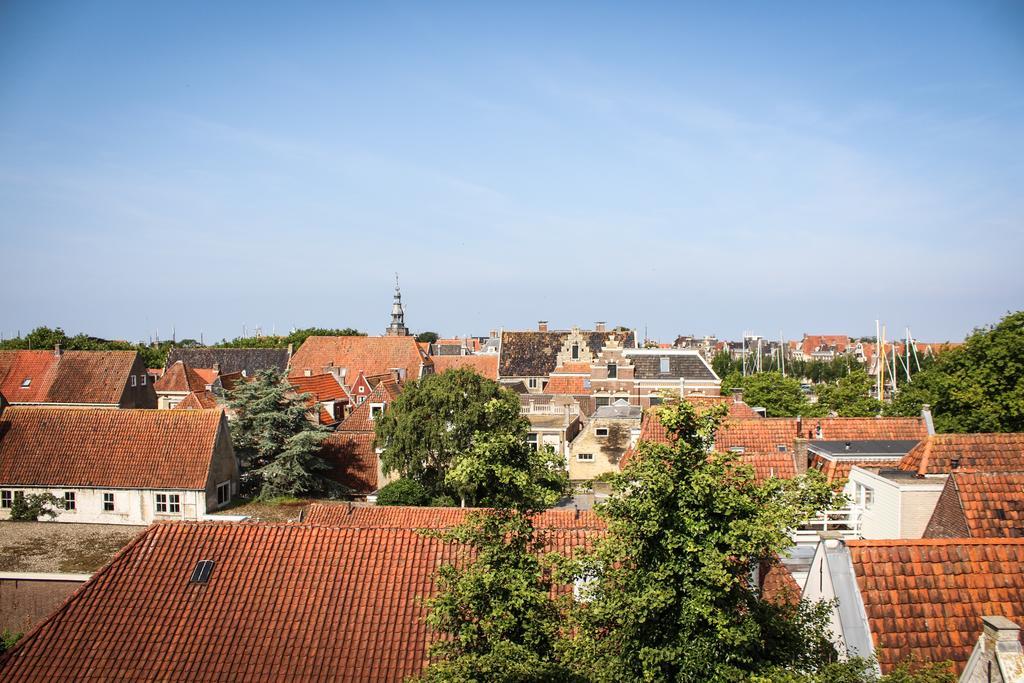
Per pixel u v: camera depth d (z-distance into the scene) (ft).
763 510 43.32
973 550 54.49
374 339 311.47
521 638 49.01
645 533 43.21
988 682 39.47
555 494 50.83
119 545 124.26
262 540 74.59
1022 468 82.02
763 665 42.93
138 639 64.75
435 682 46.11
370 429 176.96
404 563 71.61
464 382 151.23
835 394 229.04
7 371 243.81
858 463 97.14
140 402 251.80
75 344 365.20
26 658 62.95
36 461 139.44
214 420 143.64
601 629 48.78
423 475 146.72
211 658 63.05
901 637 50.65
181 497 136.87
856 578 53.01
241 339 483.51
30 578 110.22
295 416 157.07
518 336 299.79
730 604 43.29
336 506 108.99
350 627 65.46
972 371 160.56
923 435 117.50
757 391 248.32
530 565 50.26
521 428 145.38
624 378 230.07
